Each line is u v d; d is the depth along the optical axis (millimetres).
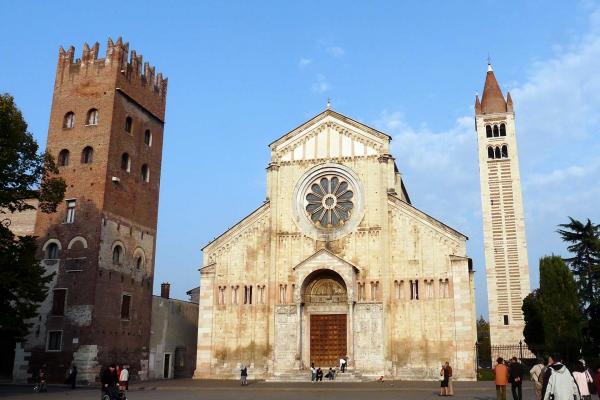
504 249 85250
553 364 18953
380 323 56406
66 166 60031
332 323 58562
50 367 53938
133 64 65000
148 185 66062
